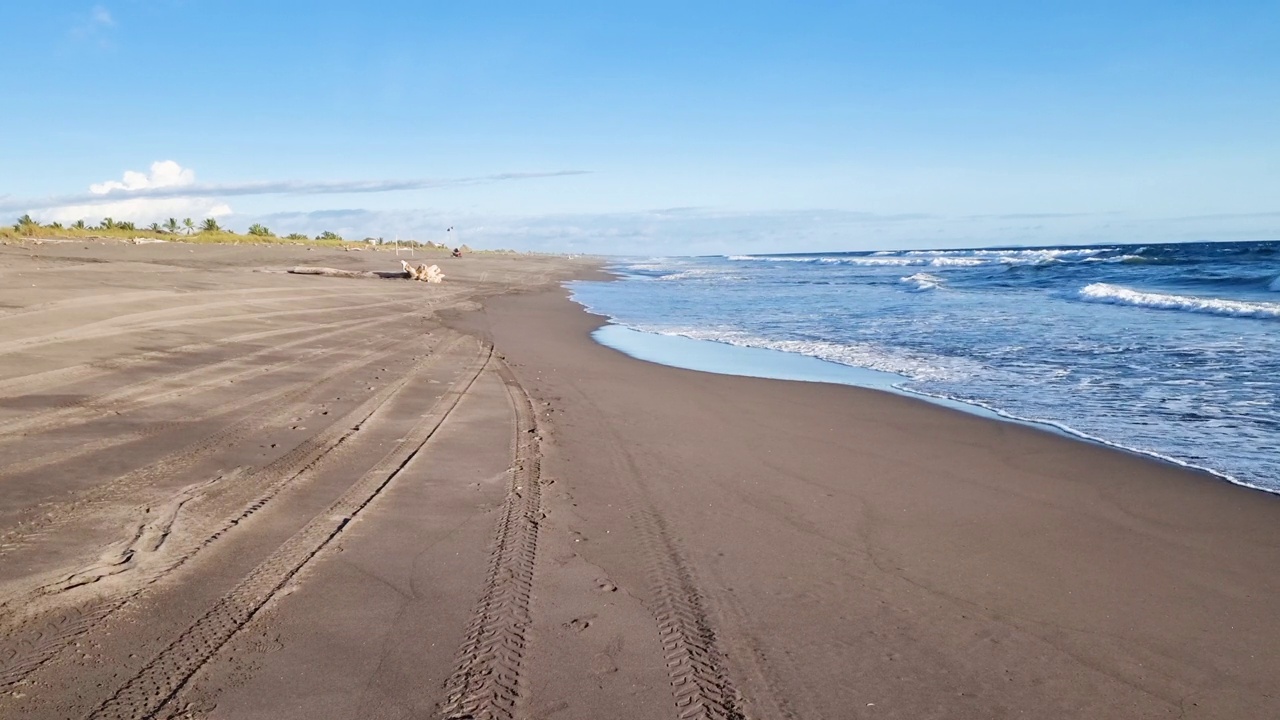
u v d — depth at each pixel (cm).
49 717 267
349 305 1728
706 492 585
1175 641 373
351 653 325
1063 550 486
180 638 324
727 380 1122
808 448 733
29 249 2495
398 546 441
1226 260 3700
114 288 1462
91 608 342
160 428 627
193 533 432
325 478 546
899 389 1046
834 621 384
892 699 318
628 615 379
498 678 315
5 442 555
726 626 373
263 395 778
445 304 2064
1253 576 448
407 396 843
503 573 415
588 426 785
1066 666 348
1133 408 897
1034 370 1162
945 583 434
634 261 9462
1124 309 1995
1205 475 642
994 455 711
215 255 3102
